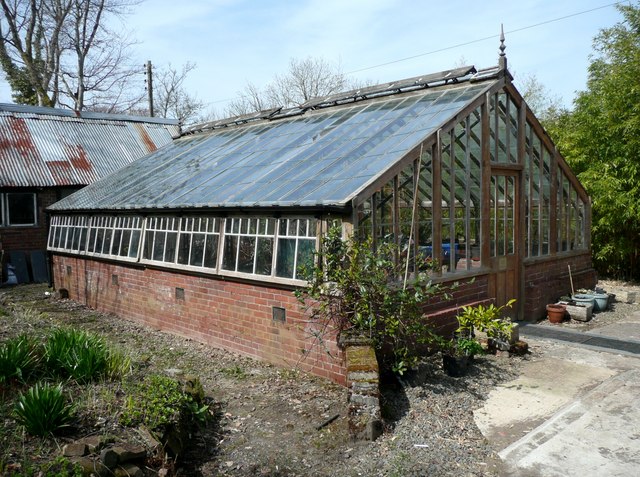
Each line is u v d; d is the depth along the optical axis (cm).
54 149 1869
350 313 650
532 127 1019
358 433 519
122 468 408
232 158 1114
